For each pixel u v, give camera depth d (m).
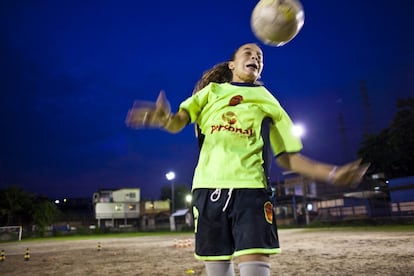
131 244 16.83
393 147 33.94
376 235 14.29
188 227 44.56
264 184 2.01
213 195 2.00
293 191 51.25
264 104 2.17
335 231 20.73
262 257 1.86
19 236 33.62
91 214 61.09
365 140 36.25
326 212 36.16
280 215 45.88
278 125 2.16
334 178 1.66
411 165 33.81
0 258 10.24
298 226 33.25
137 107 1.65
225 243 1.98
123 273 6.56
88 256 10.72
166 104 1.69
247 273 1.82
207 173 2.07
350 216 33.94
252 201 1.93
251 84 2.29
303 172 1.90
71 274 6.73
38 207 39.78
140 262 8.35
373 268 5.74
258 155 2.06
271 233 1.92
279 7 2.16
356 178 1.60
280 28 2.17
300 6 2.22
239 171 2.00
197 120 2.26
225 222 1.97
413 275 5.03
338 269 5.79
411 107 33.53
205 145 2.14
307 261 6.95
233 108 2.13
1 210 38.53
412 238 11.77
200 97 2.23
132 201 58.06
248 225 1.87
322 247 9.84
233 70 2.44
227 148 2.06
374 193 33.44
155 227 46.66
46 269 7.73
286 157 2.07
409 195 29.84
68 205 64.06
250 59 2.35
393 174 34.66
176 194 67.19
